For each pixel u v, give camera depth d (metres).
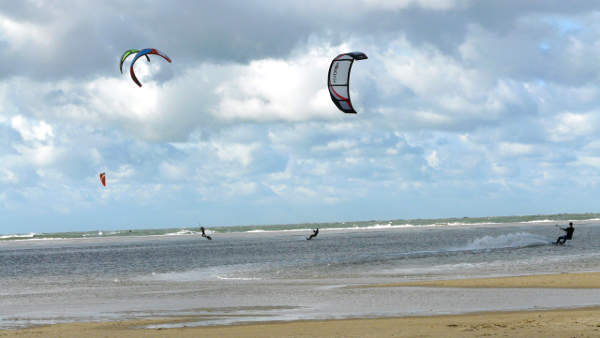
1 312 24.45
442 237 96.12
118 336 17.64
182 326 19.67
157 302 26.23
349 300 24.88
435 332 16.59
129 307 24.84
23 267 55.97
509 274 33.84
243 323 19.95
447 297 24.77
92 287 34.31
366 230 185.50
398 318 19.84
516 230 127.62
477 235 101.62
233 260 54.44
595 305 21.50
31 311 24.52
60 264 58.62
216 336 17.20
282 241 101.38
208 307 24.14
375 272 37.66
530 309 21.08
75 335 18.16
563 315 18.61
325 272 38.81
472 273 35.09
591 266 37.22
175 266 49.94
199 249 80.19
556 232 105.62
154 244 111.19
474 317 19.31
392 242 81.38
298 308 23.11
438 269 38.22
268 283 33.19
